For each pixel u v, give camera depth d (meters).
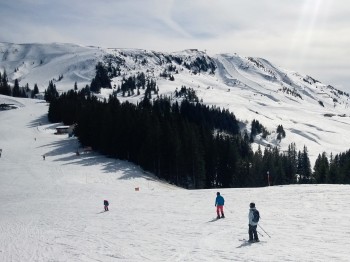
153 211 34.16
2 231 29.25
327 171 84.75
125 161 81.69
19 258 20.17
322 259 15.28
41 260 19.39
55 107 138.25
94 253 20.03
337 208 27.23
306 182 111.38
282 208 29.50
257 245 18.78
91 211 37.19
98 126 90.00
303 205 29.89
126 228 26.88
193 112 182.50
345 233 19.73
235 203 34.53
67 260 18.98
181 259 17.47
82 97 149.75
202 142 87.94
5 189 59.75
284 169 105.19
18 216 37.34
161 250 19.55
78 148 93.44
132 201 42.66
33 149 93.25
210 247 19.27
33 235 26.72
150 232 24.72
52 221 32.69
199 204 36.16
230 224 25.12
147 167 78.56
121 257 18.75
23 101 193.50
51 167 74.50
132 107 98.56
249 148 131.00
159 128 80.06
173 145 78.56
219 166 86.25
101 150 87.31
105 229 27.12
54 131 121.00
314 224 22.70
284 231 21.53
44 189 58.03
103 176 67.81
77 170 71.81
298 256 16.03
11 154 88.00
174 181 79.25
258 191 40.94
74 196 50.44
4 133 116.50
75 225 29.84
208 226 25.09
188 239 21.66
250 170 89.81
